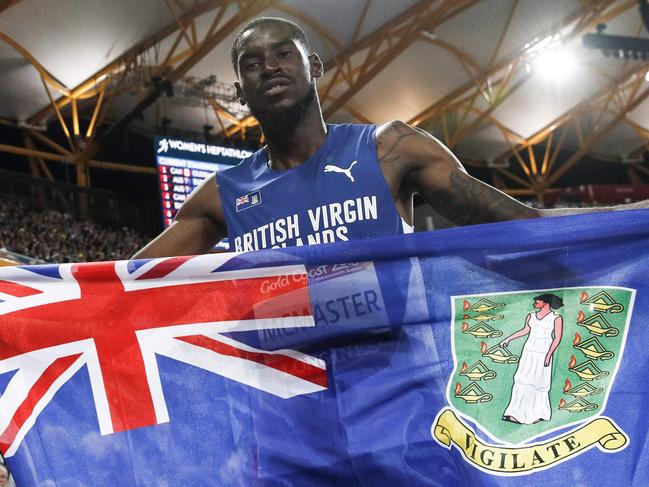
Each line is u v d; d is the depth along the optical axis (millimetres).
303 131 2094
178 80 20250
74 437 1766
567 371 1738
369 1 19859
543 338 1760
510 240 1795
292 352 1807
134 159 24078
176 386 1797
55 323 1829
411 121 25297
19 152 20719
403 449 1718
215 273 1847
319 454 1737
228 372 1804
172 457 1752
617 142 30297
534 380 1737
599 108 27750
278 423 1766
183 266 1851
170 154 17000
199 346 1817
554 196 28609
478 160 29500
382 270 1819
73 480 1735
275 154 2141
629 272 1773
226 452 1754
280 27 2068
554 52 23828
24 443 1762
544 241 1791
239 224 2137
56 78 19047
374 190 2029
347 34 20875
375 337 1799
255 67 2043
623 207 1945
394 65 22828
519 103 26422
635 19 23859
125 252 19125
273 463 1742
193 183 17125
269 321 1823
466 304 1789
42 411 1782
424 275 1809
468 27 21969
